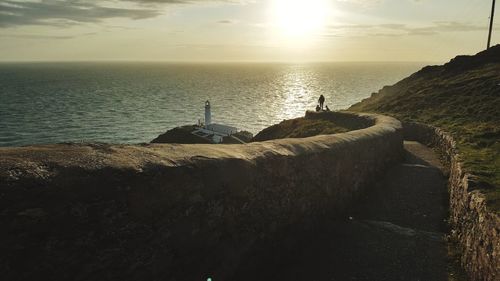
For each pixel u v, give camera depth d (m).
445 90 28.38
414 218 9.25
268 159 6.28
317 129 26.02
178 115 116.56
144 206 4.11
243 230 5.59
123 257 3.92
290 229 6.84
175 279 4.52
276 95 174.50
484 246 5.77
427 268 6.83
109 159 4.05
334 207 8.69
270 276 6.25
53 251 3.39
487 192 6.98
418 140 21.16
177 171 4.51
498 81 25.34
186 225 4.61
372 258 7.08
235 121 104.81
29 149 3.77
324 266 6.71
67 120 106.94
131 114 118.81
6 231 3.10
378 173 12.38
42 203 3.32
